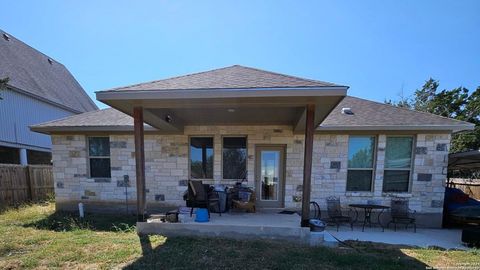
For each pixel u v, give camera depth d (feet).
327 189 25.17
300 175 25.63
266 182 26.40
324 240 17.40
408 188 24.70
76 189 27.53
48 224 21.22
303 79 16.11
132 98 15.29
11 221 22.27
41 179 34.68
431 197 24.26
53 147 27.66
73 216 24.77
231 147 26.71
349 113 26.96
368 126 23.76
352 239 19.35
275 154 26.27
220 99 15.65
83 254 13.83
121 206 26.96
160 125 23.48
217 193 22.40
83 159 27.43
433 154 24.17
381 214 24.49
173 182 26.68
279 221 18.81
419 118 25.14
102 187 27.22
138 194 17.83
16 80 44.65
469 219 23.09
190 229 17.58
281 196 26.20
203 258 13.51
